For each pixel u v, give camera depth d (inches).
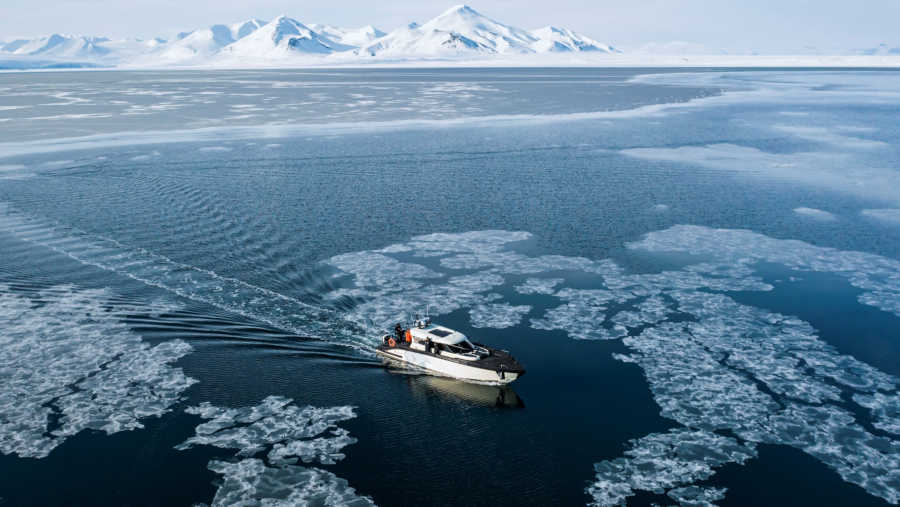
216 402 1084.5
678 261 1806.1
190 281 1599.4
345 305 1481.3
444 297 1540.4
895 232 2066.9
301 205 2386.8
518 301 1526.8
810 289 1600.6
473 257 1828.2
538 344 1310.3
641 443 989.2
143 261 1738.4
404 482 897.5
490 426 1036.5
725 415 1060.5
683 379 1173.1
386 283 1620.3
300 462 936.3
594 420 1051.3
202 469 916.6
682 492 880.9
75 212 2244.1
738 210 2345.0
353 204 2411.4
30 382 1129.4
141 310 1421.0
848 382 1163.3
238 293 1530.5
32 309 1418.6
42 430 999.6
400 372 1213.1
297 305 1473.9
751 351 1279.5
